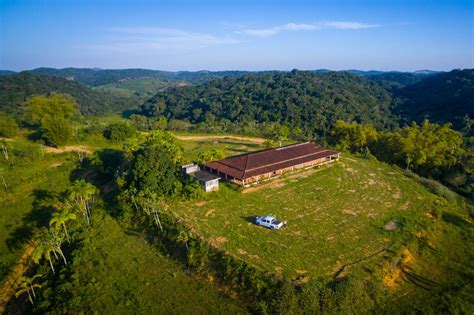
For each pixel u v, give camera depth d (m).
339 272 37.88
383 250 43.03
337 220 50.91
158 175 58.00
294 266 38.47
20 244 51.31
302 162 71.56
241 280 36.50
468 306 35.03
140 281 39.31
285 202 56.69
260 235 45.34
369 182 67.62
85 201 60.56
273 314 32.47
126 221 52.78
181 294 36.81
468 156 83.56
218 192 58.44
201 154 73.38
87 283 39.19
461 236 50.41
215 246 41.78
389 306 34.91
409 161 84.00
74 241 49.03
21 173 74.69
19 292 37.59
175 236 44.88
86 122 145.50
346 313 33.22
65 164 80.69
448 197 63.19
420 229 49.25
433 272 41.16
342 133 108.75
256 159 68.12
